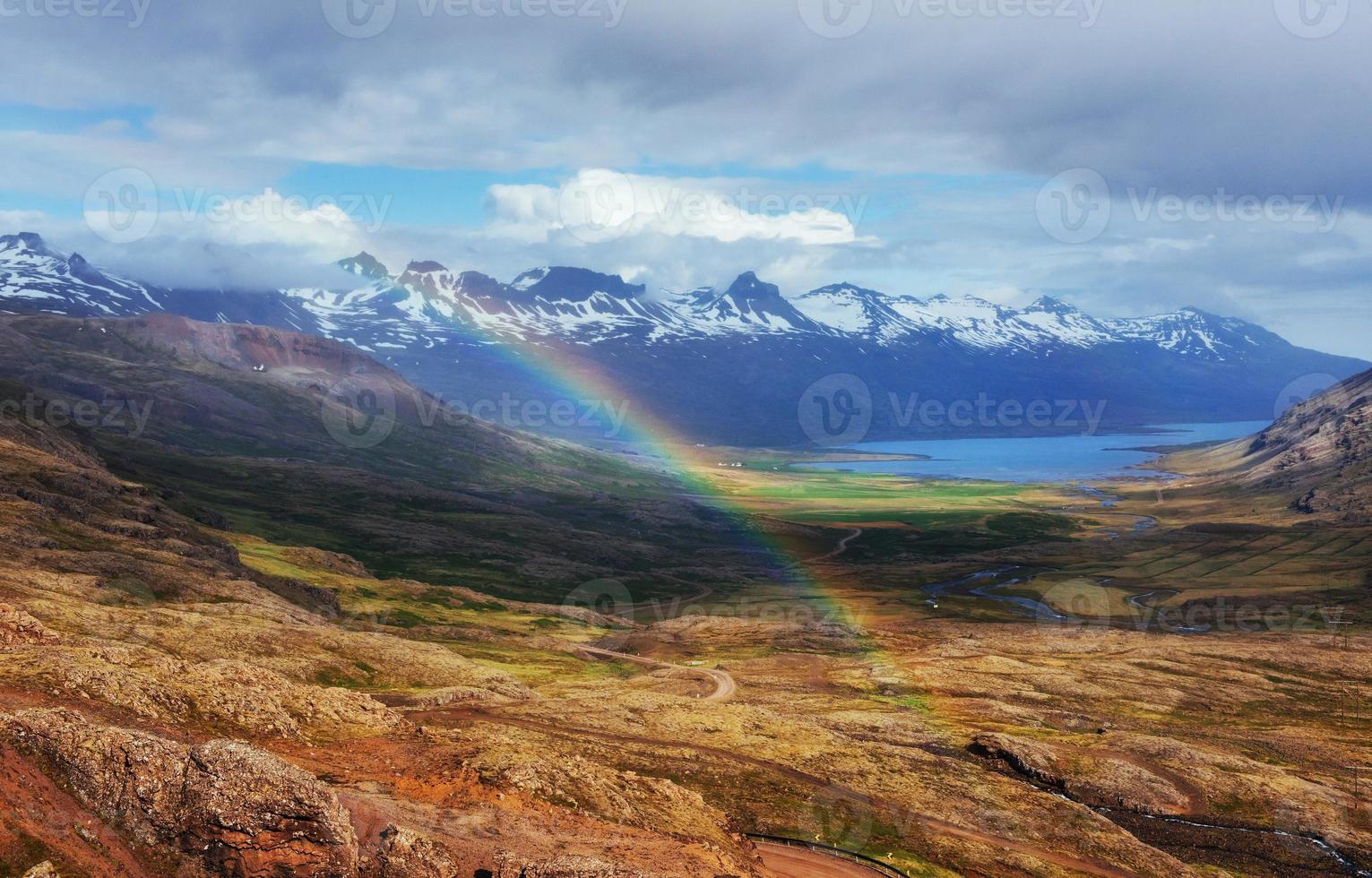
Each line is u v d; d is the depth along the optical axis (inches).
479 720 3388.3
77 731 1507.1
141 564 4672.7
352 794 1846.7
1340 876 3078.2
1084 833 3134.8
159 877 1389.0
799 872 2369.6
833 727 4315.9
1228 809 3587.6
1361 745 4783.5
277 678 2427.4
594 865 1628.9
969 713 5000.0
